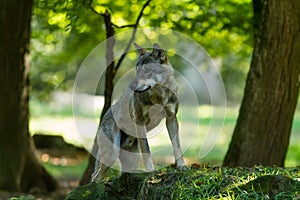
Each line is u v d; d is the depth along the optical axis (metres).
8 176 13.28
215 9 13.55
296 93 10.47
